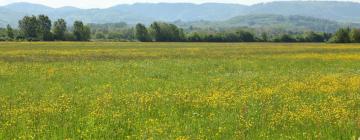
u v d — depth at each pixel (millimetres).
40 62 43781
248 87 24047
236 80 27984
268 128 13609
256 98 19766
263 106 17594
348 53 63188
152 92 21750
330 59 50375
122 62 44625
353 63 44562
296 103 18531
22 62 43469
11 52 60469
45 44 98250
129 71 34438
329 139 12375
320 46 95000
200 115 15633
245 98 19516
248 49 78688
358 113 16109
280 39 157125
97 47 83250
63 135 12688
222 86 24609
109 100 18969
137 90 22922
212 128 13633
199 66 39875
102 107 17297
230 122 14492
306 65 42062
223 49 78375
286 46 95938
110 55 56875
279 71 35375
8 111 16312
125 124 14156
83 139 12344
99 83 26266
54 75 30875
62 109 16859
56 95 21016
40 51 63938
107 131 13227
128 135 12883
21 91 22406
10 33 154125
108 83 26062
